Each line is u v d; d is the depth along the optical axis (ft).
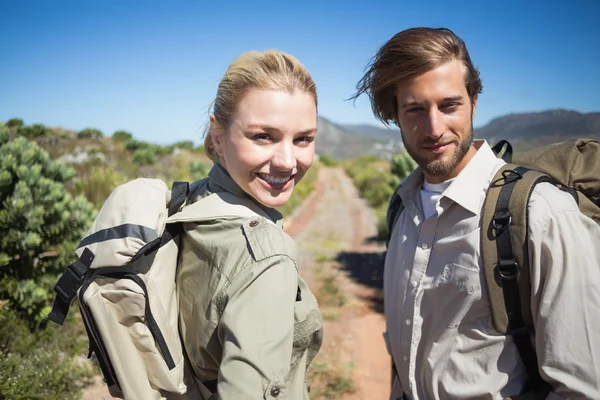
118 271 3.02
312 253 29.07
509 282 3.98
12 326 10.94
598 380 3.61
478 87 4.73
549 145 4.74
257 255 2.83
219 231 3.10
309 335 3.19
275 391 2.51
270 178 3.21
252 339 2.59
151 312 3.01
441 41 4.35
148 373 3.09
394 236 5.48
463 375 4.32
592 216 4.05
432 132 4.45
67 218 13.57
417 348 4.79
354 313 18.33
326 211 53.47
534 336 4.08
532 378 4.06
